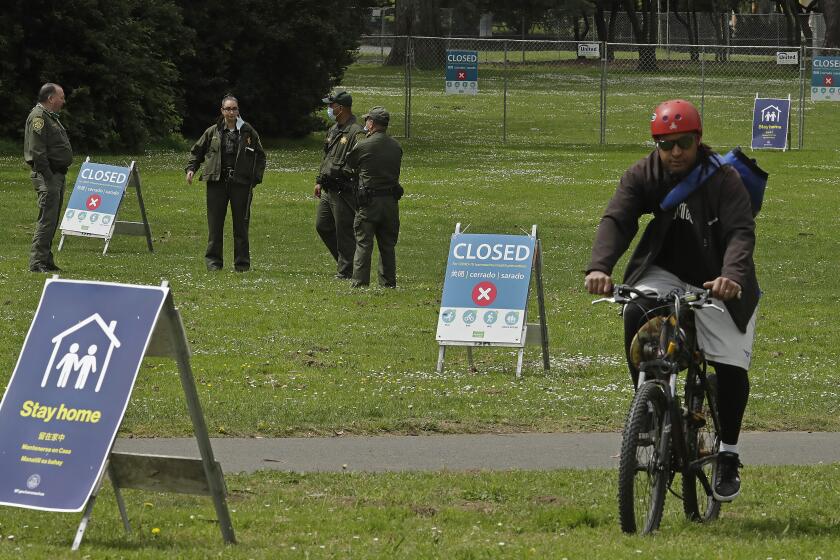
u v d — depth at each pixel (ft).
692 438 65.10
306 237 226.99
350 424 94.02
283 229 236.02
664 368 61.31
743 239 62.18
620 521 62.18
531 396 105.91
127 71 375.66
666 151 62.85
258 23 427.74
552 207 272.31
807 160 383.04
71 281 60.39
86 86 367.86
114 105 378.12
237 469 80.53
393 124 496.64
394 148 166.20
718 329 64.59
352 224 174.29
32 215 236.84
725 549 59.77
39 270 171.53
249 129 179.93
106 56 370.32
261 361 119.14
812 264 202.08
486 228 239.09
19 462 58.75
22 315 138.72
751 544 61.52
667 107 62.69
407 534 63.67
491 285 118.11
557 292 170.19
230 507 69.87
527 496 73.56
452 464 83.35
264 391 105.09
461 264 119.24
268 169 335.47
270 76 444.55
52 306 60.29
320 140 458.09
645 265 64.34
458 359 124.88
